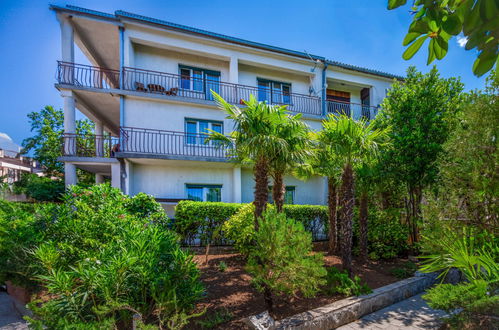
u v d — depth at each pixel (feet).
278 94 42.42
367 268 21.01
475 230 11.80
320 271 11.71
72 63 29.73
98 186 16.66
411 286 17.48
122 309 9.05
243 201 37.81
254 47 37.52
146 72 34.73
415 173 22.58
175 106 34.01
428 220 14.11
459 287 9.78
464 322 9.52
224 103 17.85
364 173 21.27
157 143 32.78
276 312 12.63
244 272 18.49
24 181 39.32
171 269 10.71
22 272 13.83
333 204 25.00
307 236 12.43
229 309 12.62
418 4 4.42
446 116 22.17
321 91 41.98
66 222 14.03
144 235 11.58
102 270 9.37
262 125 17.22
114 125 44.88
